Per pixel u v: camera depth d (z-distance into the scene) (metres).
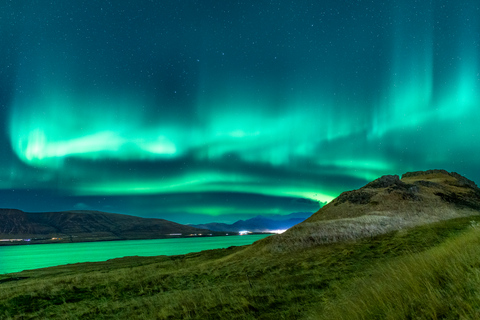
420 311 5.37
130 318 14.25
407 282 6.72
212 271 26.55
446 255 8.02
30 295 20.61
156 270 31.62
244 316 11.80
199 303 14.43
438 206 42.97
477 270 5.71
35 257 151.88
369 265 19.70
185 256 48.78
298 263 25.12
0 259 146.12
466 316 4.41
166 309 14.18
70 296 20.77
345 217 43.19
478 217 37.28
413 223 34.91
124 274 28.25
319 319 8.19
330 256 25.81
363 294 7.73
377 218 36.88
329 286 14.95
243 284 18.97
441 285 6.15
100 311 16.50
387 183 53.19
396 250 23.48
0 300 19.81
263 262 27.58
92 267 48.25
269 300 13.63
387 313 5.67
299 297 13.65
